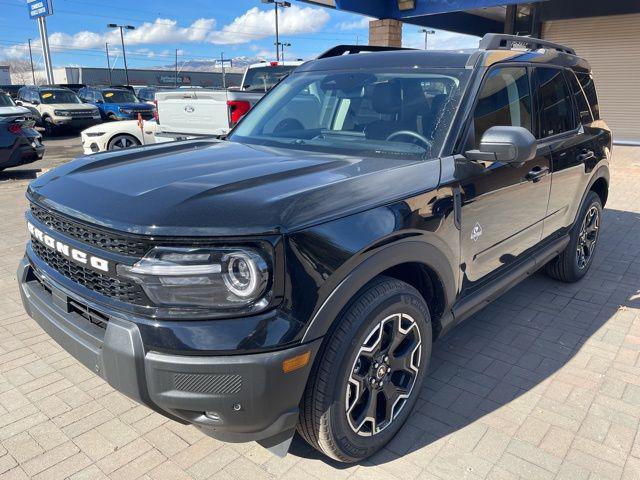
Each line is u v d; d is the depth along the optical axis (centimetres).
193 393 198
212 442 268
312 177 240
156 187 228
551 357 352
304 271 204
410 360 265
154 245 197
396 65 337
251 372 196
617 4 1307
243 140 350
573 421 285
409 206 245
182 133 863
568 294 457
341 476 246
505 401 303
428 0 1101
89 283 224
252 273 194
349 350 223
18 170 1181
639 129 1374
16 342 364
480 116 302
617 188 901
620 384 321
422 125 295
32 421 282
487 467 251
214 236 193
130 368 201
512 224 335
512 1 1012
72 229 227
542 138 372
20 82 12094
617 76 1372
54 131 2020
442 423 284
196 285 196
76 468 249
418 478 244
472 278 306
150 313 201
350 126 319
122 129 1095
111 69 7006
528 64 355
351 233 218
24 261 282
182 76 7600
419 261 253
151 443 266
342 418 230
